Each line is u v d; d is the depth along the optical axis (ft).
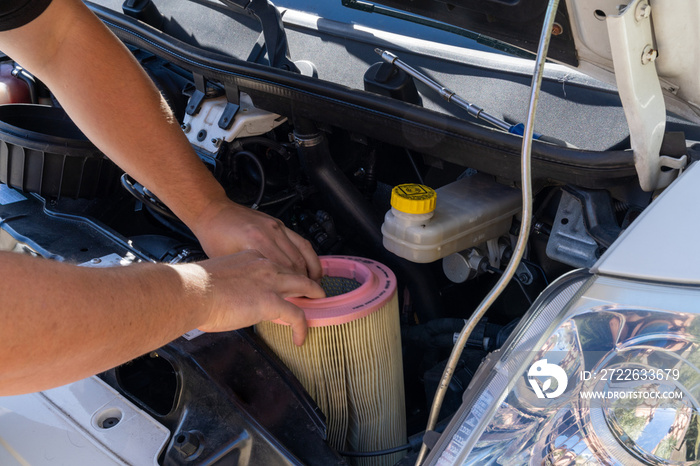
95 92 2.86
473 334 3.38
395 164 4.11
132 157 2.93
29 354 1.65
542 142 2.93
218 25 4.66
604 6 2.41
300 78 3.57
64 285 1.72
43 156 3.80
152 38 4.29
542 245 3.44
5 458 2.56
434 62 4.09
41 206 4.09
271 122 4.09
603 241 2.87
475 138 3.09
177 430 2.65
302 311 2.60
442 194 3.36
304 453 2.63
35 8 2.59
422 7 2.89
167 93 4.54
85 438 2.64
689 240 2.09
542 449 1.93
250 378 2.84
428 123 3.20
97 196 4.09
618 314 1.99
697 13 2.33
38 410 2.77
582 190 3.00
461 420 2.05
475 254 3.45
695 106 2.80
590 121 3.34
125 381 3.20
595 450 1.90
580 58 2.78
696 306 1.92
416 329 3.59
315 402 2.84
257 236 2.86
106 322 1.79
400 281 3.95
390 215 3.21
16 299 1.62
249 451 2.58
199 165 3.07
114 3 5.08
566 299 2.08
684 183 2.32
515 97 3.66
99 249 3.62
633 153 2.71
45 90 5.03
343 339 2.74
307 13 4.78
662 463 1.85
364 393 2.91
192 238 4.07
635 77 2.42
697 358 1.86
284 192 4.12
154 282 2.00
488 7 2.63
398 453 3.14
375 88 3.59
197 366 2.82
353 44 4.39
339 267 3.15
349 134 3.75
